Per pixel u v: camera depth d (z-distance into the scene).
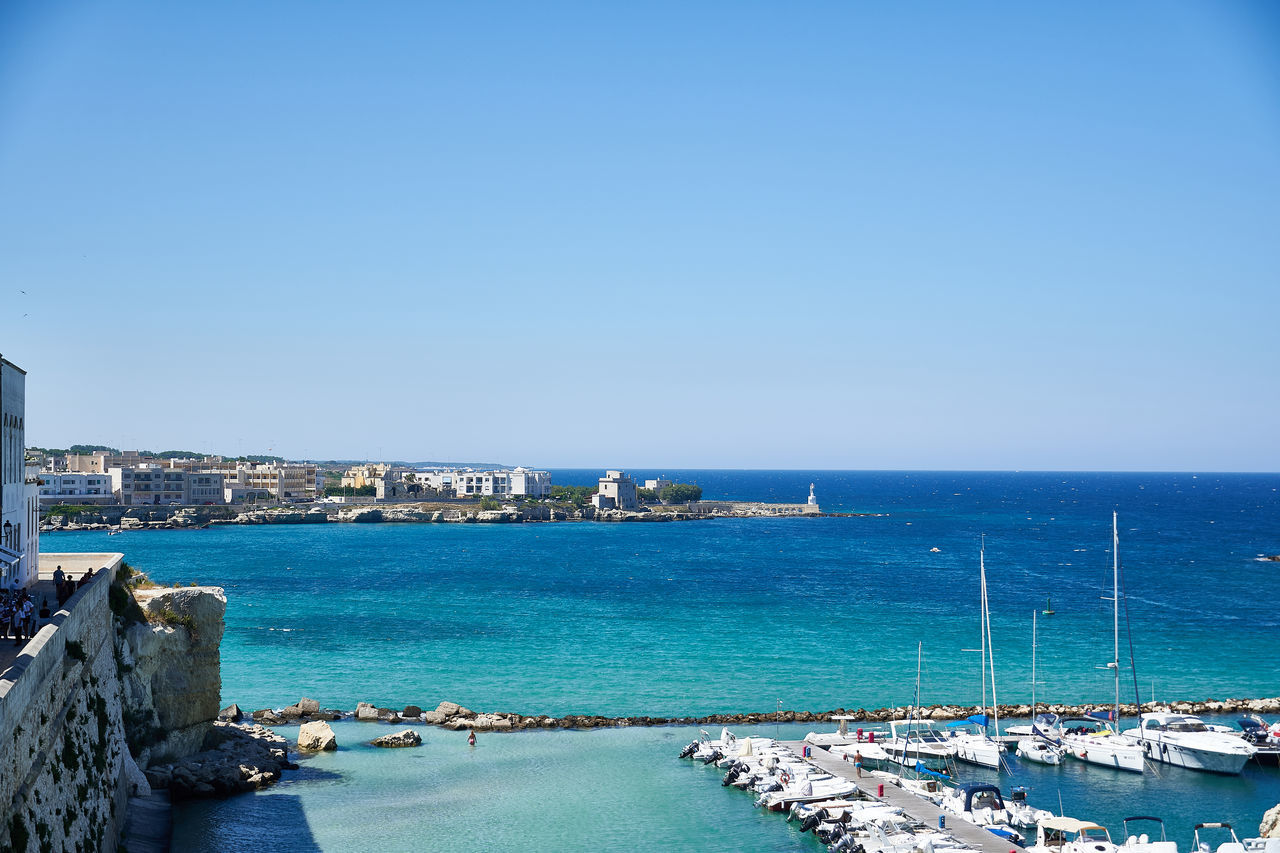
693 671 111.31
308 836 63.50
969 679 108.62
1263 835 61.66
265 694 100.31
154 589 74.62
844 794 70.12
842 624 142.50
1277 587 185.75
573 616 148.62
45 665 39.44
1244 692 103.81
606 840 63.88
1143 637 133.12
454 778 75.69
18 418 60.44
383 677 107.69
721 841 64.06
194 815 65.75
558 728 89.38
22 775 34.75
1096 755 79.88
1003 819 65.25
